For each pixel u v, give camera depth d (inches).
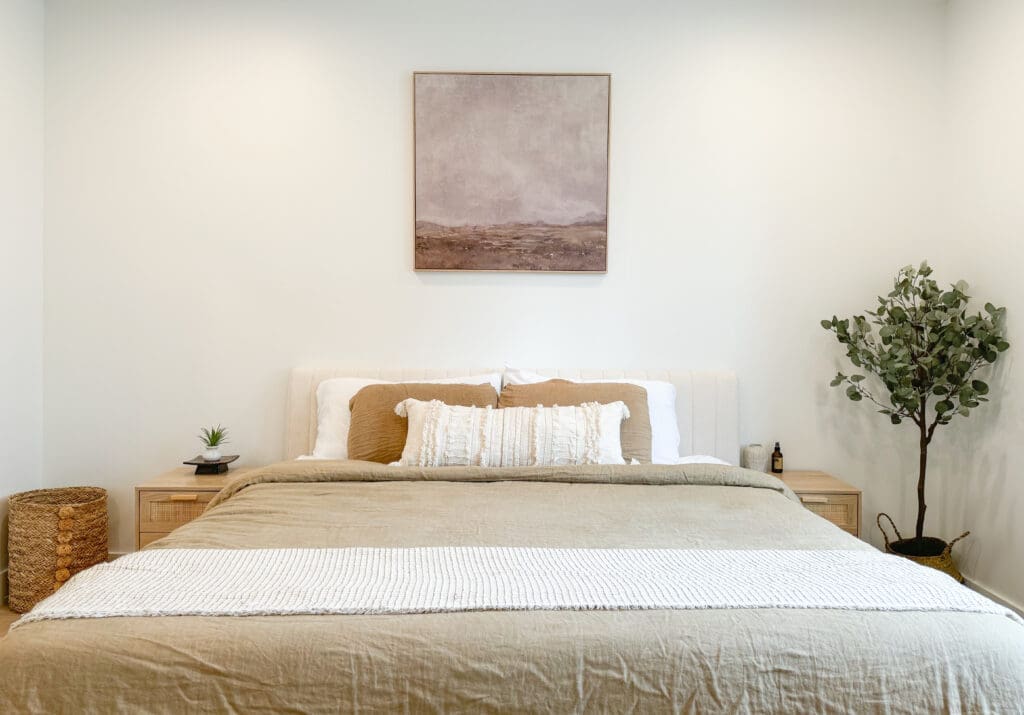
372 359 145.3
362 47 142.8
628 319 145.1
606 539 80.3
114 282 143.7
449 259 143.8
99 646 56.9
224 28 142.3
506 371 140.1
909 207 143.2
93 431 144.8
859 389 143.1
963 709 57.2
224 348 144.9
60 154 142.5
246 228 143.9
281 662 56.4
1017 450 122.6
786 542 79.7
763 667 57.1
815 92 143.0
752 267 144.6
